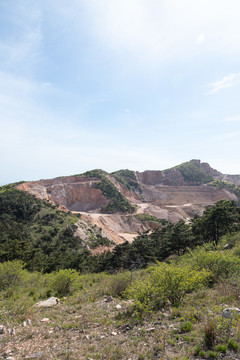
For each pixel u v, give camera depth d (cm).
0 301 1022
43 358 500
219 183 18150
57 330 678
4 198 8112
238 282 898
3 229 6153
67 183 12569
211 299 796
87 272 3662
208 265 1071
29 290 1385
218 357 445
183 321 641
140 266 3266
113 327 678
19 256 3953
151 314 738
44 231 6675
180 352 480
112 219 10062
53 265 3922
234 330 530
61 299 1138
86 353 516
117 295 1099
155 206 13525
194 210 13500
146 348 516
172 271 828
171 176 19525
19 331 670
